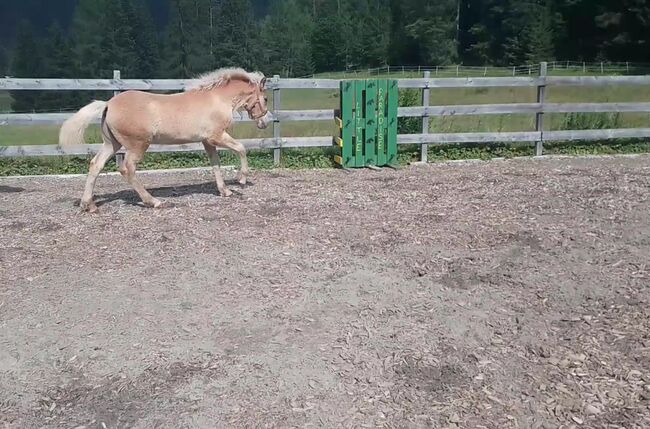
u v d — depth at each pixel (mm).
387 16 63656
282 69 56156
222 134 7805
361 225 6758
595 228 6496
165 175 9953
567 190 8297
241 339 4359
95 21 45062
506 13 55094
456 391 3783
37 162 10422
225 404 3682
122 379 3938
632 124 13484
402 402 3688
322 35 63312
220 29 47719
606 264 5508
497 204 7633
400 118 11664
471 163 10992
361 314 4688
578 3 46781
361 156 10531
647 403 3590
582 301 4859
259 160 10859
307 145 10797
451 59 60156
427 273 5422
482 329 4484
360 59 63812
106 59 44312
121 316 4688
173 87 10398
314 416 3574
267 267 5547
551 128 13164
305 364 4043
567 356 4109
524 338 4355
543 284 5152
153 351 4223
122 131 7160
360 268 5523
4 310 4793
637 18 42094
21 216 7336
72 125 7117
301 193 8398
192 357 4152
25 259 5828
